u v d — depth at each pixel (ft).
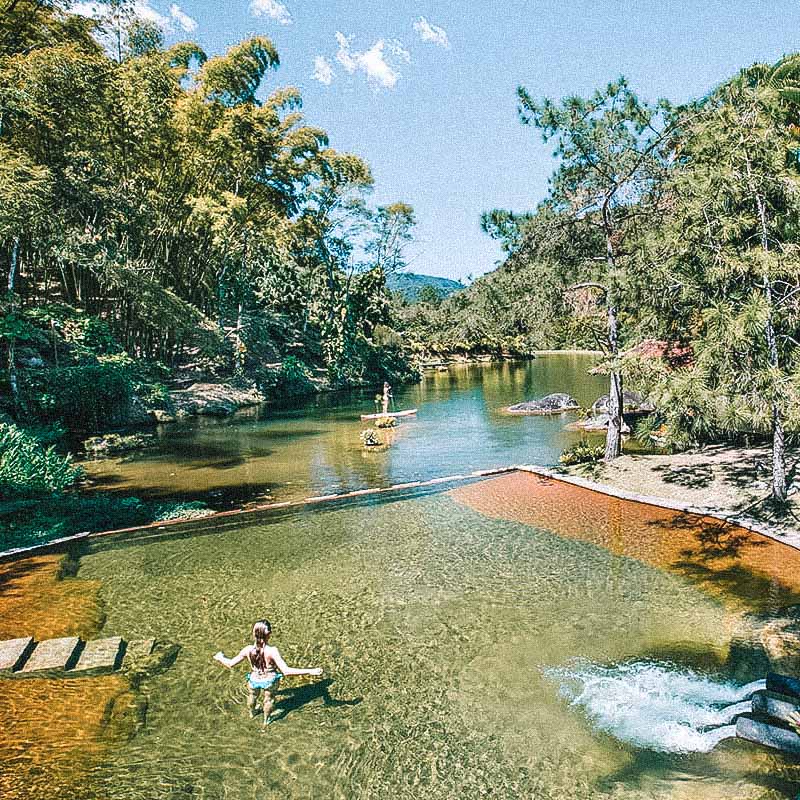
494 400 116.88
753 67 60.49
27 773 18.94
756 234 38.22
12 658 25.05
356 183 160.35
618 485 50.85
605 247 57.88
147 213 100.01
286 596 32.76
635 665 25.07
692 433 39.06
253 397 117.60
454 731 21.17
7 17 81.82
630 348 45.93
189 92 122.93
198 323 117.60
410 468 62.08
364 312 176.65
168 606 31.65
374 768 19.45
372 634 28.35
